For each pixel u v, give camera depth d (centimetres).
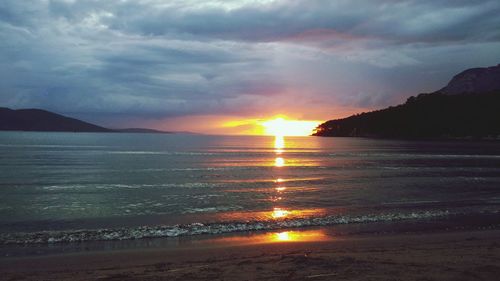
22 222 1479
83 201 1994
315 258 839
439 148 9719
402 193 2255
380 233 1255
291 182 2858
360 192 2308
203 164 4597
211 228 1324
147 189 2453
